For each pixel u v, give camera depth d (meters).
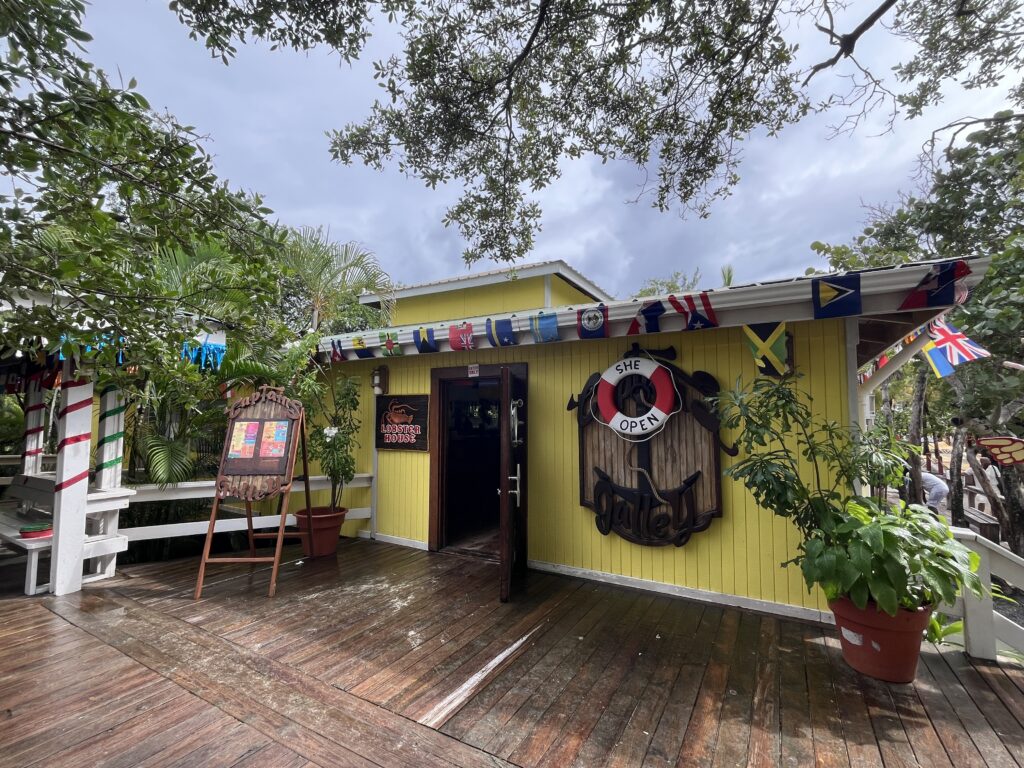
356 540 5.41
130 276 1.89
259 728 2.06
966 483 8.27
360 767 1.84
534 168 4.24
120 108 1.53
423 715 2.18
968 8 3.56
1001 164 4.81
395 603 3.55
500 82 3.69
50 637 2.88
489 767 1.85
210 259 3.55
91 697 2.26
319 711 2.19
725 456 3.65
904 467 3.03
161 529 4.21
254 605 3.47
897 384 8.12
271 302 2.24
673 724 2.14
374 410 5.51
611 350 4.16
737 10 3.00
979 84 4.06
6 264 1.47
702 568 3.68
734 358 3.65
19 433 7.39
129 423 5.12
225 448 3.98
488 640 2.96
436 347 4.70
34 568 3.57
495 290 9.84
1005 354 4.71
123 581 3.94
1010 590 5.00
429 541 4.96
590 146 4.05
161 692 2.32
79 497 3.69
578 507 4.21
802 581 3.35
